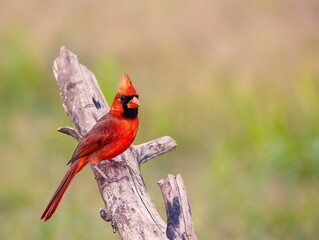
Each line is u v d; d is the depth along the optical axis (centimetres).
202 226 1338
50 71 1788
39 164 1510
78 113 936
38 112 1703
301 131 1545
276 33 1928
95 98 952
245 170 1484
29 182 1453
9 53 1773
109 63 1652
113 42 1930
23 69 1755
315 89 1702
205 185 1437
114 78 1605
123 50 1911
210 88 1698
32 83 1752
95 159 868
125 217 766
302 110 1596
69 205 1353
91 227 1305
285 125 1546
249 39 1911
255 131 1527
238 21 1983
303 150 1468
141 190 825
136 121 877
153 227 740
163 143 919
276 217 1349
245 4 2031
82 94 951
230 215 1364
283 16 2009
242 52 1870
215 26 1966
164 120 1593
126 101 870
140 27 1975
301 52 1859
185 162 1542
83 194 1399
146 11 2027
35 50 1812
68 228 1302
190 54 1884
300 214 1352
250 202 1388
